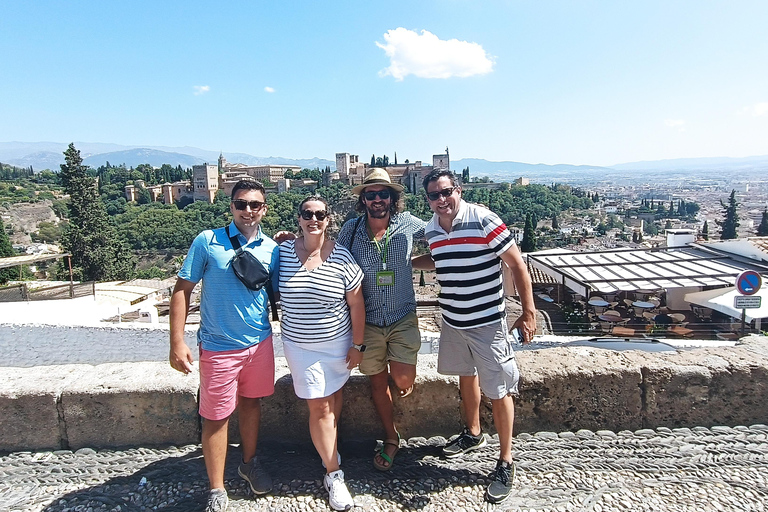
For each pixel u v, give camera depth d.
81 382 2.99
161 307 14.20
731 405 3.04
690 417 3.05
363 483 2.62
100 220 42.97
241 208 2.51
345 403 3.11
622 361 3.13
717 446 2.84
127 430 2.97
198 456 2.84
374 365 2.78
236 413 3.04
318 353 2.54
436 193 2.54
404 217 2.86
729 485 2.50
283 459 2.86
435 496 2.50
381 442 3.09
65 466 2.76
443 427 3.12
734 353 3.20
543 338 6.16
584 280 11.14
